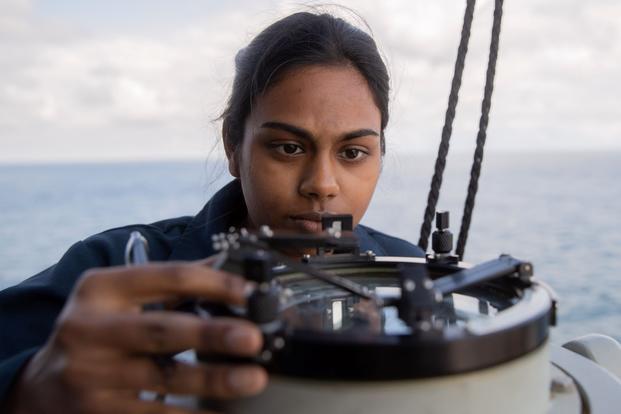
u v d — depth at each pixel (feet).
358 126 3.94
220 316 2.03
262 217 4.12
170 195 152.35
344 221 2.90
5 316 3.88
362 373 1.78
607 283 44.73
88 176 262.67
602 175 161.99
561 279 46.80
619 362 3.34
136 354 1.90
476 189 5.35
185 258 4.71
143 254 2.34
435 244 2.87
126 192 161.17
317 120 3.84
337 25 4.29
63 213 115.24
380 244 5.60
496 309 2.43
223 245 2.11
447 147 5.39
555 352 3.10
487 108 5.22
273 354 1.84
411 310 1.85
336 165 3.98
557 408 2.37
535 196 106.32
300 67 3.88
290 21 4.29
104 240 4.66
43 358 2.14
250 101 4.19
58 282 4.14
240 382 1.78
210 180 5.82
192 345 1.79
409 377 1.78
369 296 2.21
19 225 98.73
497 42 5.15
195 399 2.23
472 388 1.86
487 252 59.67
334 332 1.83
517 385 1.98
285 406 1.86
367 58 4.12
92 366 1.89
